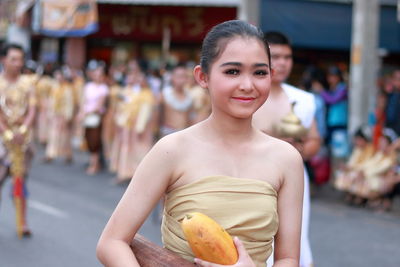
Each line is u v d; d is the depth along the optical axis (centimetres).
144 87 1081
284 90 372
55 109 1329
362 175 912
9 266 561
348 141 1070
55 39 2014
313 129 409
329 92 1072
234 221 191
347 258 636
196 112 1005
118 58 1825
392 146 893
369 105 1084
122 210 198
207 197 191
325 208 912
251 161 201
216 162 197
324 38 1361
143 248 200
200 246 182
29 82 668
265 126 357
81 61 1864
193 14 1647
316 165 986
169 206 200
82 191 989
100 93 1197
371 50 1083
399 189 883
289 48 377
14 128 655
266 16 1326
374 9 1080
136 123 1066
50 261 580
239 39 195
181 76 893
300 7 1347
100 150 1242
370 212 888
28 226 716
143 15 1681
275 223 198
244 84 194
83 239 668
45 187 1008
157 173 197
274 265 203
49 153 1334
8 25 1998
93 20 1344
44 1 1482
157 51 1769
